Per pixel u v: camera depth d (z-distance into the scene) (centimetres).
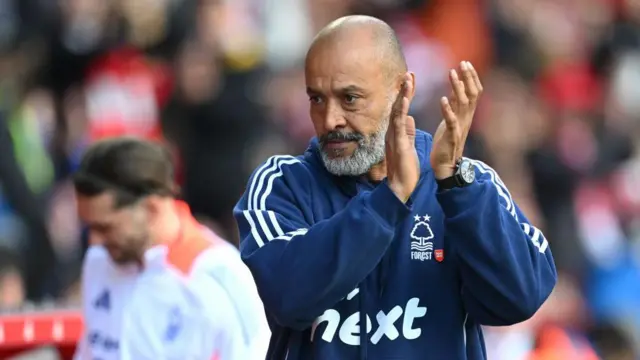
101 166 1677
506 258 1277
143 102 3397
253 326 1669
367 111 1291
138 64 3422
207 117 3419
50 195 3238
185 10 3481
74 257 3062
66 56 3438
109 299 1731
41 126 3391
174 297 1683
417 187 1343
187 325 1680
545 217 3566
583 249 3550
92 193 1672
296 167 1355
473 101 1283
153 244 1697
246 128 3441
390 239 1266
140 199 1683
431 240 1330
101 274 1745
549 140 3653
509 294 1285
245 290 1670
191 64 3425
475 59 4178
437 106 3494
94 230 1694
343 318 1318
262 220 1315
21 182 2970
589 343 2714
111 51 3422
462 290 1325
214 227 3412
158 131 3419
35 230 2972
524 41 4209
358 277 1267
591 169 3866
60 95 3450
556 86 4194
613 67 4397
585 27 4472
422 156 1362
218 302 1667
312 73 1297
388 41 1304
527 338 2703
